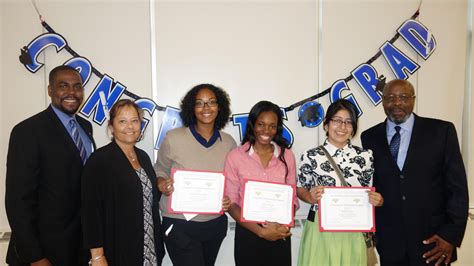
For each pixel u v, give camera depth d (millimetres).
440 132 1916
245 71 2605
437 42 2760
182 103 2086
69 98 1814
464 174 1861
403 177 1903
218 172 1934
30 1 2422
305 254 1908
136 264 1652
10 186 1659
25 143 1674
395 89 1928
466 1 2758
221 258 2666
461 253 2803
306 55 2650
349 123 1824
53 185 1728
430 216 1894
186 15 2537
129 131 1698
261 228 1841
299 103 2633
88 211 1633
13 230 1659
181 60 2549
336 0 2658
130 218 1644
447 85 2783
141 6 2500
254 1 2590
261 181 1872
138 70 2520
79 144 1925
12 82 2439
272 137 1910
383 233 1972
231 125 2611
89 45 2477
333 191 1823
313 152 1896
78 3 2455
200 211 1915
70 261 1792
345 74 2691
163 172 2051
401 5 2705
